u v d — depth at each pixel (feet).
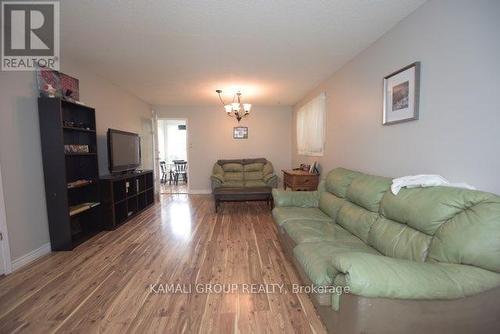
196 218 12.86
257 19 6.67
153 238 9.93
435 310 3.50
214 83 12.97
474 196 4.08
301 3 5.95
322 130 12.58
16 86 7.50
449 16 5.17
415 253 4.51
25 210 7.73
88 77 10.81
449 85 5.22
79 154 9.32
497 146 4.33
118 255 8.34
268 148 20.38
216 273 7.11
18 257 7.47
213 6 6.05
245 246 9.09
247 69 10.77
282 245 8.82
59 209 8.55
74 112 10.05
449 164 5.29
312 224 7.59
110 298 5.93
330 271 4.38
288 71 11.09
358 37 7.76
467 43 4.79
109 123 12.68
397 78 6.86
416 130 6.23
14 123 7.43
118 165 11.75
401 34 6.72
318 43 8.20
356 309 3.48
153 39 7.83
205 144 20.04
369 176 7.30
